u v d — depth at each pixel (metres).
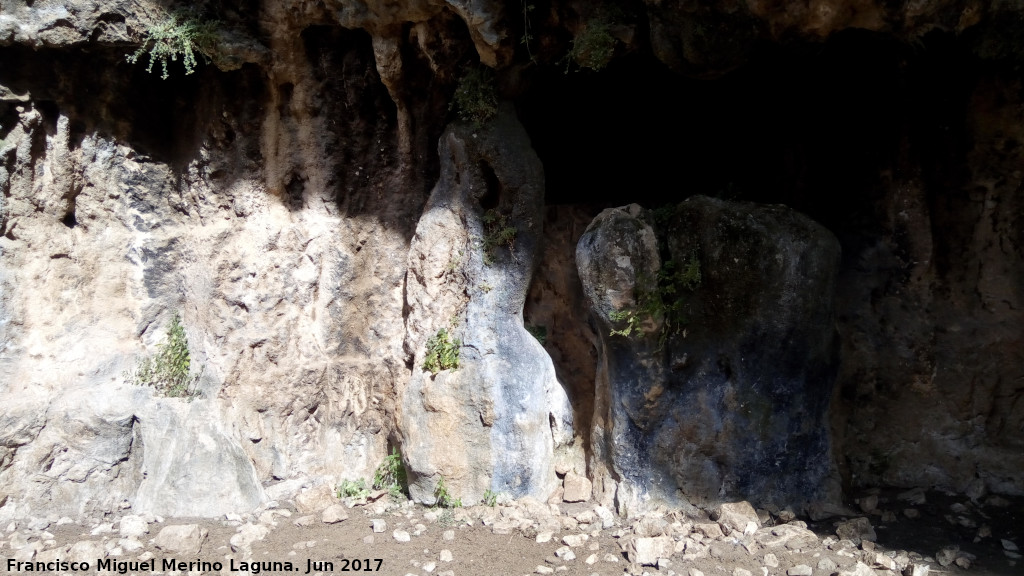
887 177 5.39
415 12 5.19
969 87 4.92
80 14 5.26
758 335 4.99
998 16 4.25
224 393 5.80
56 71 5.54
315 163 5.95
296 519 5.38
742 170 5.99
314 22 5.52
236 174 5.96
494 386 5.39
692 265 5.05
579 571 4.45
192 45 5.39
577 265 5.27
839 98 5.46
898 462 5.39
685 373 5.20
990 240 5.19
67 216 5.90
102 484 5.55
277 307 5.91
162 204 6.05
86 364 5.74
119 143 5.86
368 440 6.07
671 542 4.61
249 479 5.61
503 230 5.46
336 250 6.00
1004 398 5.21
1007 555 4.50
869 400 5.45
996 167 5.04
